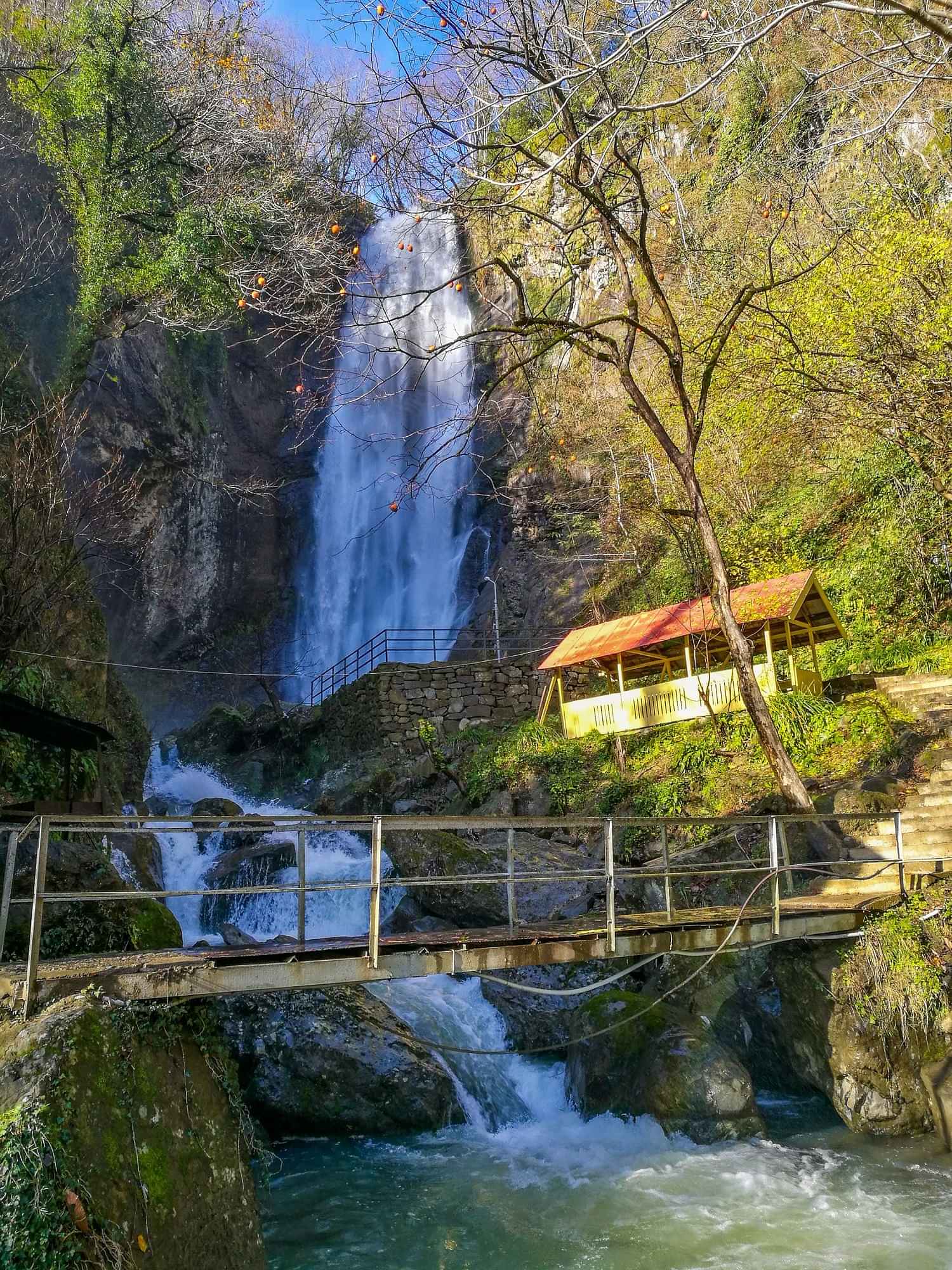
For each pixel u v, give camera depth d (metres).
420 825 6.43
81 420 17.91
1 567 13.29
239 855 17.39
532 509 28.52
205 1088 5.52
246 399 32.84
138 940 8.42
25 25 17.62
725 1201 7.09
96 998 4.96
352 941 6.89
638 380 23.73
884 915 8.69
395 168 10.25
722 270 21.22
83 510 18.39
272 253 17.75
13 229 20.11
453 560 31.94
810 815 8.80
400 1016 10.50
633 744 17.06
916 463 15.03
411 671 23.50
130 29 17.31
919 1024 8.12
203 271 17.44
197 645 32.19
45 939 7.91
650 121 11.64
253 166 18.80
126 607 29.62
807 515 19.89
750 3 7.29
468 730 22.30
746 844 12.28
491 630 27.50
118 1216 4.29
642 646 17.23
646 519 23.33
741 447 20.77
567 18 9.55
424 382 33.81
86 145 17.06
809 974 8.92
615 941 7.29
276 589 34.12
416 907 13.75
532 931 7.51
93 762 13.66
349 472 34.88
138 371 27.28
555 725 20.44
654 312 23.41
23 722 10.21
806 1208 6.86
